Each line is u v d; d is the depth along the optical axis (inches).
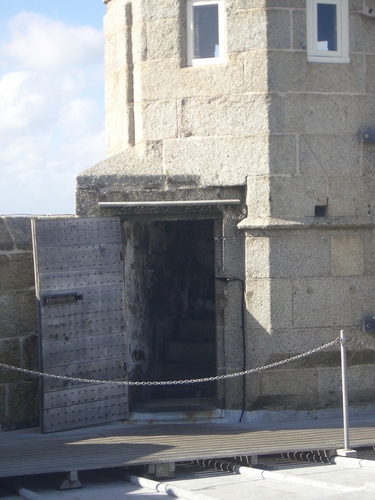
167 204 465.4
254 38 459.5
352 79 470.6
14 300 466.3
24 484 358.9
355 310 470.6
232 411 463.8
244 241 465.1
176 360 560.1
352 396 470.9
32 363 470.6
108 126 519.2
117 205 465.4
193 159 470.6
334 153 467.2
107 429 450.6
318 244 465.1
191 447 389.4
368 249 474.0
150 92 477.7
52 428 442.9
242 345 465.4
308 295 463.8
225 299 466.6
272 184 458.0
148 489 345.4
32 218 469.7
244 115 462.0
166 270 562.6
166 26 474.0
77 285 455.8
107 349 462.9
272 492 329.1
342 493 318.7
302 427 438.0
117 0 499.5
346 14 470.3
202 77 468.1
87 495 338.0
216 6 470.6
